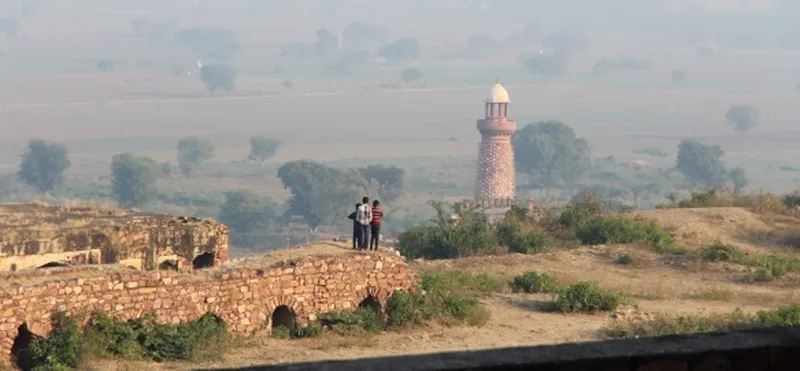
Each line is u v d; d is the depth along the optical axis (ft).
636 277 290.15
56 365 175.83
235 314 201.67
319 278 211.82
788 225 353.92
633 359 60.49
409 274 224.33
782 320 215.51
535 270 295.48
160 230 229.86
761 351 62.23
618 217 349.41
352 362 58.08
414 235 342.85
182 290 196.03
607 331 217.97
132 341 188.03
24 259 210.18
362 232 225.35
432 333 216.33
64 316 183.32
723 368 61.67
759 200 385.09
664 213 359.66
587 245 331.77
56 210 253.65
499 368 58.44
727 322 218.38
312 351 197.16
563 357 59.72
